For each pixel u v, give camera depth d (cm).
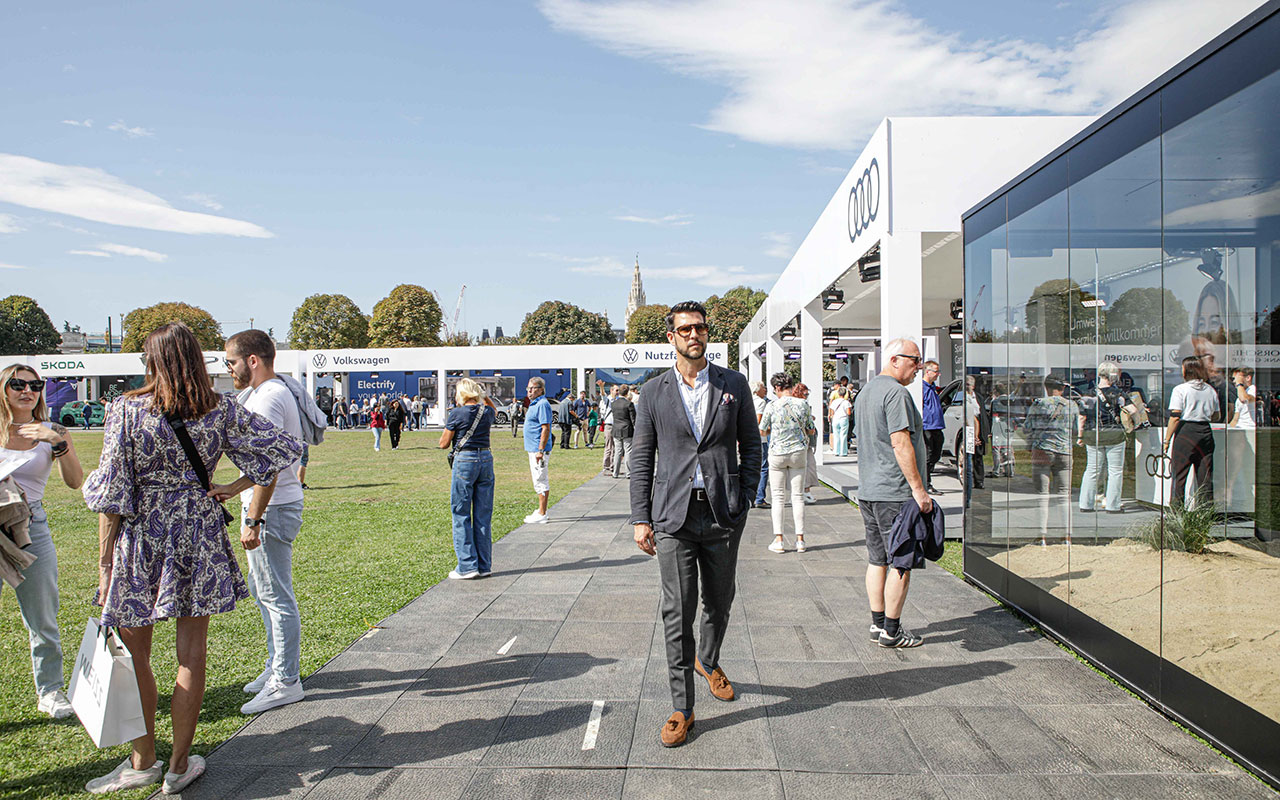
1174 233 350
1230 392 316
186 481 297
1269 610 292
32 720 367
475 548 627
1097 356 415
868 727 338
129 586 285
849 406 1598
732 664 418
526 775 300
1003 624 488
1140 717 347
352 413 3572
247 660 443
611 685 390
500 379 3484
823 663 419
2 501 330
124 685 285
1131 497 381
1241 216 305
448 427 615
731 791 285
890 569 445
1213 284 323
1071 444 439
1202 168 328
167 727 353
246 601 573
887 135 816
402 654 440
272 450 313
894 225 820
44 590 364
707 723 344
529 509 1016
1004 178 813
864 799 279
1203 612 327
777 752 315
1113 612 393
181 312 6178
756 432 350
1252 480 304
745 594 565
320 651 447
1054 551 459
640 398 346
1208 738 319
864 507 457
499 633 478
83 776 309
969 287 606
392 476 1510
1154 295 366
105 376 3662
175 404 293
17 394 355
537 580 616
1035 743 322
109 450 286
